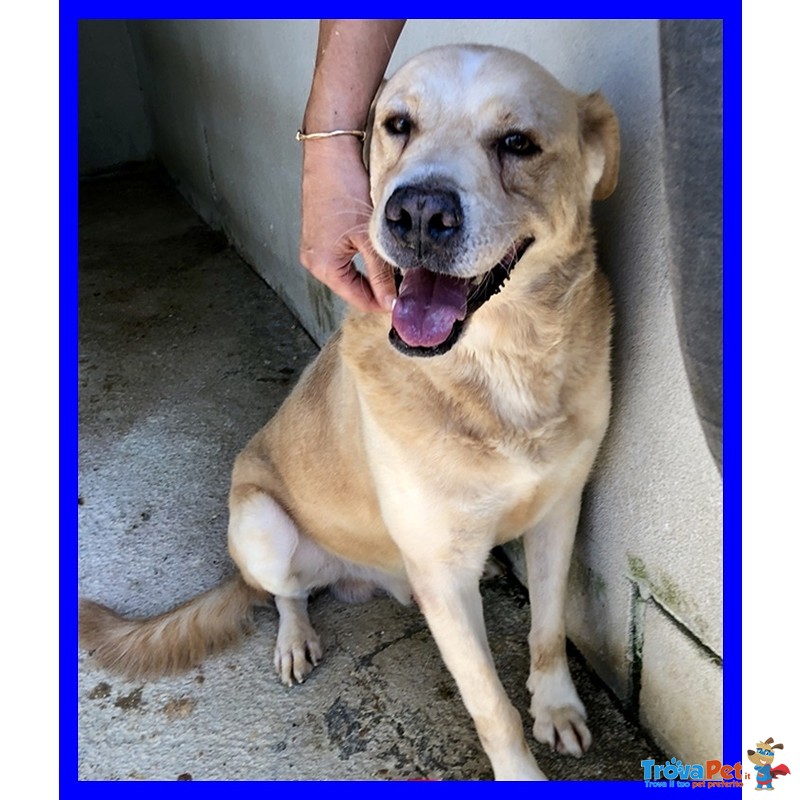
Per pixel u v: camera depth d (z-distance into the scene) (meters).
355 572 0.93
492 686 0.68
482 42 0.75
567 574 0.76
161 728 0.80
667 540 0.65
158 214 2.14
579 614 0.83
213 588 0.92
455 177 0.54
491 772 0.73
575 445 0.66
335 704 0.81
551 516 0.73
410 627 0.89
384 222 0.55
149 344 1.51
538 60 0.69
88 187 2.38
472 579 0.70
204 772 0.75
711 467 0.58
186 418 1.29
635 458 0.68
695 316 0.45
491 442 0.64
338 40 0.62
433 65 0.58
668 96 0.42
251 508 0.89
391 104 0.60
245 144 1.55
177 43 1.86
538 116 0.56
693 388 0.49
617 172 0.61
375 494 0.77
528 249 0.59
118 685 0.85
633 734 0.75
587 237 0.62
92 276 1.80
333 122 0.64
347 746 0.76
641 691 0.74
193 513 1.09
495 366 0.62
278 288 1.62
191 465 1.18
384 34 0.63
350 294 0.67
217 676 0.85
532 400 0.64
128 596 0.98
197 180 2.04
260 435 0.98
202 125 1.85
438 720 0.78
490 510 0.67
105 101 2.39
